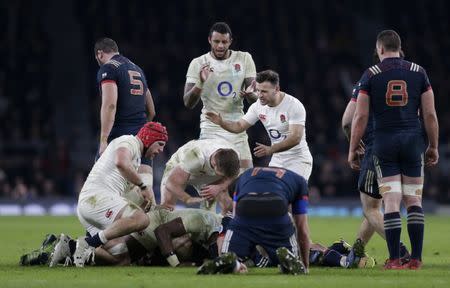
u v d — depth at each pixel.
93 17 119.56
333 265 32.06
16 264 33.22
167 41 117.94
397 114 31.25
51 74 115.06
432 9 130.12
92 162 102.94
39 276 27.83
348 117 34.50
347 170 99.38
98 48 37.19
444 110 111.12
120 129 36.97
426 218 88.88
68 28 120.56
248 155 39.72
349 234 59.75
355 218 88.75
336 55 120.00
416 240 31.20
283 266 27.81
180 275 27.83
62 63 116.94
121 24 119.00
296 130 34.88
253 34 120.25
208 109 39.56
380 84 31.25
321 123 106.12
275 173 28.44
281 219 28.14
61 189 97.62
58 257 31.47
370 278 27.06
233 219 28.61
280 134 35.56
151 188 36.25
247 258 29.23
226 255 27.56
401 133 31.17
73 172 99.00
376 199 33.72
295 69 115.44
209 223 32.19
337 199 97.19
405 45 123.19
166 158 98.44
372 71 31.45
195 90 38.00
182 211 32.38
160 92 107.94
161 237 31.72
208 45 118.56
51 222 74.69
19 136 101.44
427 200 99.06
